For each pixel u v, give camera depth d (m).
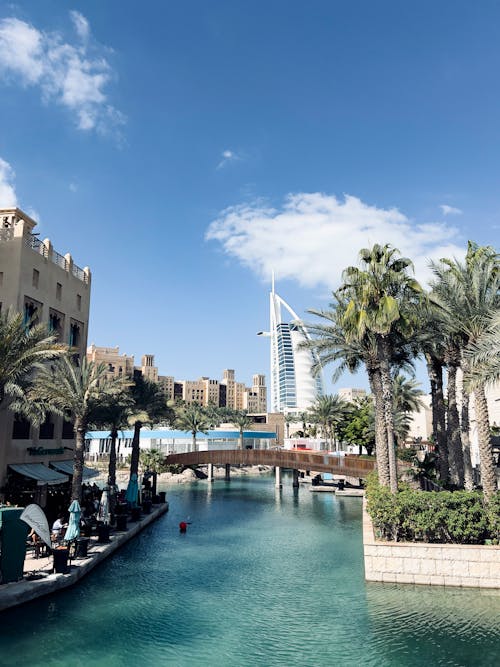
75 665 13.34
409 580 21.05
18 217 33.34
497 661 13.84
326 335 33.34
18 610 17.30
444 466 34.75
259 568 24.33
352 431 68.06
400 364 34.38
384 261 27.78
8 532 18.44
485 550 20.62
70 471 34.00
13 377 23.83
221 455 68.69
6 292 28.91
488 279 24.34
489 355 20.91
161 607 18.22
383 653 14.38
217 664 13.60
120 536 28.39
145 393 44.59
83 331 39.25
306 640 15.28
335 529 36.22
